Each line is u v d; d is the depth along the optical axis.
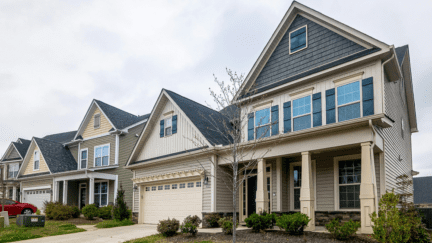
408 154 19.42
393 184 13.27
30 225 16.31
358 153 12.55
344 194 12.77
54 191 25.67
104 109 25.78
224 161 14.98
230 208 15.54
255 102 16.02
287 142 12.61
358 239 9.54
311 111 13.73
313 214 11.45
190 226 12.12
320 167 13.67
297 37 15.45
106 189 24.86
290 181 14.55
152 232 13.88
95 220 20.59
